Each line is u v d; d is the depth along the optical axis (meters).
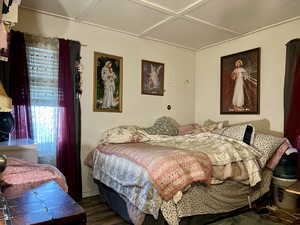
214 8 2.42
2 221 0.66
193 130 3.39
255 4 2.33
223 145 2.34
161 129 3.33
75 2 2.35
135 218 1.88
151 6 2.40
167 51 3.69
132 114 3.30
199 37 3.35
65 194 0.90
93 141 2.94
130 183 1.96
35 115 2.49
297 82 2.56
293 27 2.74
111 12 2.56
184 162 1.90
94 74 2.95
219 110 3.63
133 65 3.31
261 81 3.06
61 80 2.63
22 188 0.97
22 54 2.38
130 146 2.44
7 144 1.79
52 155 2.57
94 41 2.96
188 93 3.96
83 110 2.87
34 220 0.67
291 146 2.53
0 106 1.51
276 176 2.50
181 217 1.86
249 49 3.22
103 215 2.36
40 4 2.39
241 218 2.24
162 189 1.74
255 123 3.12
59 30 2.71
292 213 2.32
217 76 3.67
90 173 2.91
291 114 2.59
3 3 1.25
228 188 2.17
